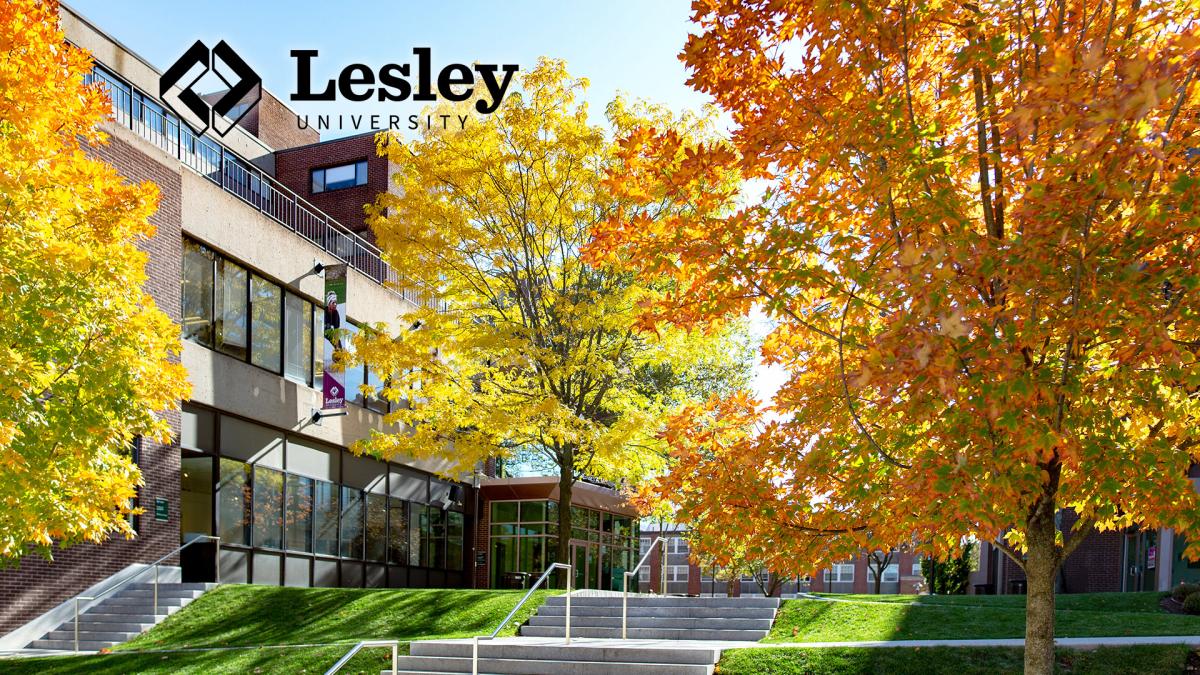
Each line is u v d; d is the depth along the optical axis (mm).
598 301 18156
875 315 7234
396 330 29062
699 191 7398
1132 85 4691
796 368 8055
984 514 5684
